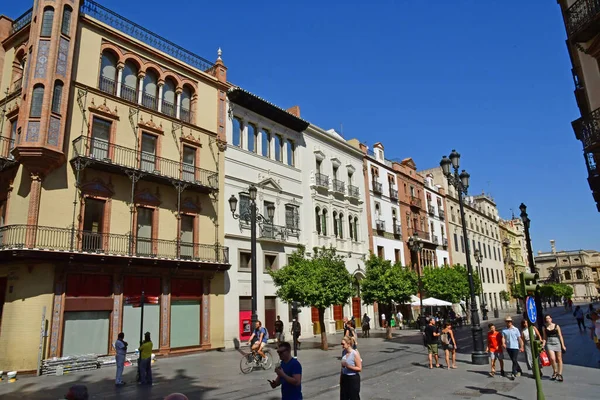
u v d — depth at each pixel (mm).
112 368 17406
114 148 20562
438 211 51844
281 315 27406
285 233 28859
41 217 17641
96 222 19578
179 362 18516
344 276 22516
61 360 16641
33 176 17734
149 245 21406
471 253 58469
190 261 21609
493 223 71000
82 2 20828
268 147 29766
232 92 27000
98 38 21141
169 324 21000
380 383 12344
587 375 12875
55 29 19031
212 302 23391
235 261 25172
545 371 13883
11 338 16594
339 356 19109
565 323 37531
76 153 18922
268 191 28484
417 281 30125
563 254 125188
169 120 23422
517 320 43094
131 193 20984
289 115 30531
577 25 15375
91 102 20203
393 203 42406
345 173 36531
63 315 17375
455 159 18000
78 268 17969
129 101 21688
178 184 22266
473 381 12398
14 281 17219
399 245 41812
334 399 10312
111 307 18984
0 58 21875
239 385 12625
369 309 35969
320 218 32625
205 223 24109
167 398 3711
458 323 35625
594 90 15844
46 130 17875
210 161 25094
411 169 47812
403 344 23734
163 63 23922
